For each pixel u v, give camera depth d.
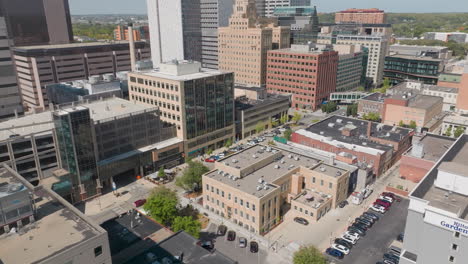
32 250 51.22
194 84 138.62
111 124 120.25
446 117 173.38
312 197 103.75
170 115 142.62
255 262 83.25
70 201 109.62
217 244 89.94
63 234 55.00
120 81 180.25
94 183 113.75
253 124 178.12
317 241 91.06
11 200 54.94
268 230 95.88
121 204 110.00
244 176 103.81
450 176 72.50
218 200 101.75
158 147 132.88
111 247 74.88
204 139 150.38
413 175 122.31
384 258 82.94
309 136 140.38
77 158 106.94
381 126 149.00
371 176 120.88
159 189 100.12
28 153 112.94
